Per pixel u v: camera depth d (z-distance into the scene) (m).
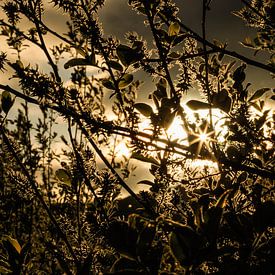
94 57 1.37
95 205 1.42
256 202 1.34
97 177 1.43
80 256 1.39
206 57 1.38
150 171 1.45
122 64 1.37
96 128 1.30
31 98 1.30
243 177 1.41
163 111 1.29
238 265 1.15
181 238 1.14
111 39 1.37
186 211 1.40
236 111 1.46
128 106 1.35
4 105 1.41
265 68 1.39
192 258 1.13
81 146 1.49
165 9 1.38
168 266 1.17
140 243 1.14
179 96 1.38
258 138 1.47
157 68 1.39
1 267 1.25
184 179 1.38
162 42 1.39
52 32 1.39
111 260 1.36
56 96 1.32
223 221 1.20
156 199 1.41
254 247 1.16
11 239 1.26
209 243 1.14
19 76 1.30
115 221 1.15
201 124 1.32
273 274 1.15
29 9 1.39
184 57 1.39
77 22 1.36
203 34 1.38
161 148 1.30
